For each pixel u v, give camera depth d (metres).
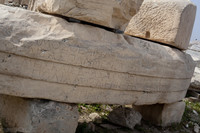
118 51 2.57
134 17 3.83
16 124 2.44
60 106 2.39
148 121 3.93
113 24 2.62
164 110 3.73
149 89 3.07
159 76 3.14
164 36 3.47
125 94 2.81
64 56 2.23
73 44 2.27
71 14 2.34
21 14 2.20
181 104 3.99
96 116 3.59
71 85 2.36
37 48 2.11
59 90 2.32
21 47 2.06
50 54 2.17
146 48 3.02
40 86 2.22
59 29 2.28
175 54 3.44
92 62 2.39
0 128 2.51
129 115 3.45
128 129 3.41
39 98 2.31
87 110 3.81
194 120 4.45
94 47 2.38
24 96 2.19
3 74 2.09
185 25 3.48
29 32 2.14
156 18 3.57
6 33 2.04
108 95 2.65
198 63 7.73
